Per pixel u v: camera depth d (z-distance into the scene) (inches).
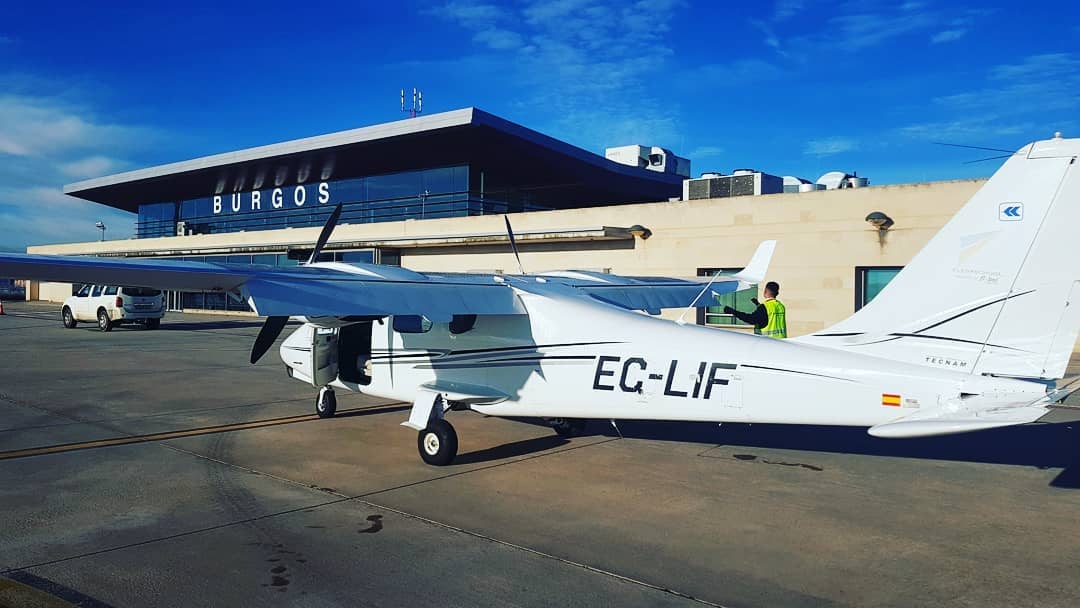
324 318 307.4
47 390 488.1
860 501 250.8
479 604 169.0
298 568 189.2
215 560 193.9
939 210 642.8
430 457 297.3
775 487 267.7
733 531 220.1
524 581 182.4
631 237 834.8
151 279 230.4
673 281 428.1
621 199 1467.8
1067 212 225.5
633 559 197.5
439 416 308.2
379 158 1181.7
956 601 172.1
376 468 293.1
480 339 318.3
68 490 258.2
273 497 251.8
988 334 234.8
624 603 170.4
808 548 206.2
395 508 240.7
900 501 250.8
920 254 246.5
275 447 329.4
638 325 290.4
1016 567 192.9
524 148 1095.6
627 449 327.3
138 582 179.5
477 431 363.9
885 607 169.0
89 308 996.6
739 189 869.2
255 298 232.7
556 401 302.0
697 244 785.6
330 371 373.7
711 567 192.2
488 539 212.1
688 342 278.2
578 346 296.7
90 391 486.0
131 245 1541.6
